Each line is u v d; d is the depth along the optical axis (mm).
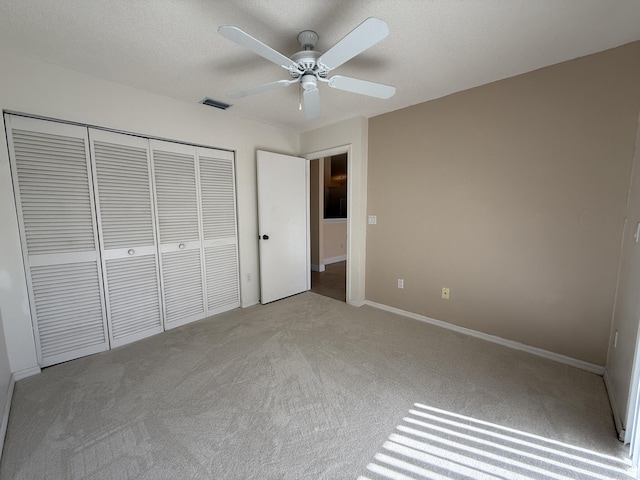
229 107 2812
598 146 1865
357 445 1362
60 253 2062
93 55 1853
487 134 2330
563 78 1965
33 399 1690
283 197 3502
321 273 5027
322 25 1566
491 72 2119
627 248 1705
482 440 1390
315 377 1909
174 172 2637
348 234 3316
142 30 1603
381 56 1890
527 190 2170
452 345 2361
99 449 1335
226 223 3090
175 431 1445
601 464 1259
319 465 1254
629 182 1767
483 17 1498
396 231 3014
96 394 1739
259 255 3402
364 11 1453
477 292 2494
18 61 1815
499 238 2336
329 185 7992
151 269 2545
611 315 1877
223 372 1973
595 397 1697
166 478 1191
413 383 1840
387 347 2326
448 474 1212
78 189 2113
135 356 2199
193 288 2861
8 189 1830
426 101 2662
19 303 1896
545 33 1637
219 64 1979
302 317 2986
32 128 1904
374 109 2895
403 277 3004
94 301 2236
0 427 1392
